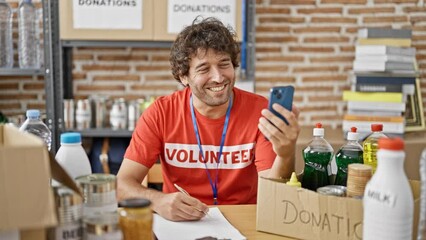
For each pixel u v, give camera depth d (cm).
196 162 173
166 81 331
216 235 125
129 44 290
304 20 330
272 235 127
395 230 94
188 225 132
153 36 283
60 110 298
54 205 91
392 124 288
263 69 333
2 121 287
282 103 133
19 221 87
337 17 331
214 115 173
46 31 286
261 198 129
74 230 97
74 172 118
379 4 330
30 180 88
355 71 295
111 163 296
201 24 168
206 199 173
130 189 155
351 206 114
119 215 104
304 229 122
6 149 87
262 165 163
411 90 293
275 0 327
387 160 96
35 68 287
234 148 172
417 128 309
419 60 335
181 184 175
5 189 87
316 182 136
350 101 295
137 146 172
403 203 94
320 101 337
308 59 333
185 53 162
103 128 302
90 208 106
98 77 327
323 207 118
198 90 163
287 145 136
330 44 332
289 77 334
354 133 145
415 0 331
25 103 325
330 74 334
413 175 278
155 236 124
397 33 296
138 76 329
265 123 135
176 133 174
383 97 292
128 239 102
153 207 141
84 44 289
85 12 280
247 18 315
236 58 168
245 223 136
